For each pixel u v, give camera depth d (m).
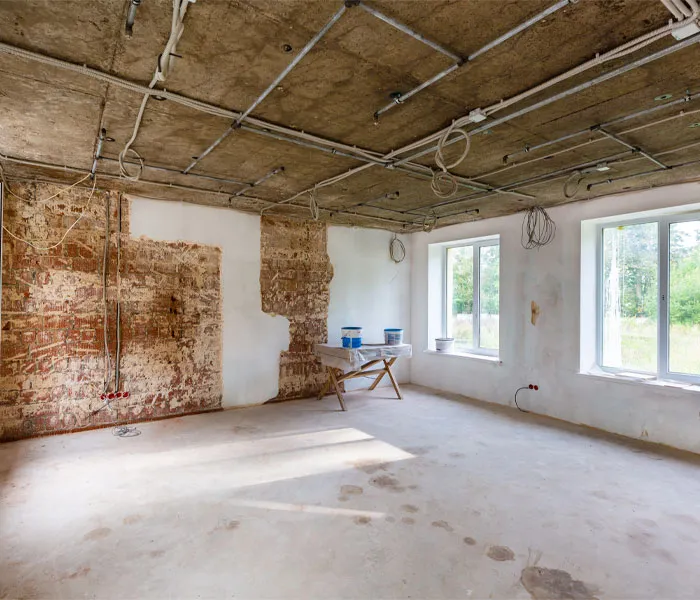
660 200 3.78
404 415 4.59
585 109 2.37
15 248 3.74
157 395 4.40
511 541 2.21
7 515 2.44
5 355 3.71
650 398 3.78
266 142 2.85
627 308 4.21
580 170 3.38
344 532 2.28
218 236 4.75
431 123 2.56
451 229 5.76
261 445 3.64
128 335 4.25
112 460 3.29
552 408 4.54
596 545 2.18
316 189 3.99
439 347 5.87
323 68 1.97
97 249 4.09
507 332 5.02
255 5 1.54
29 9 1.57
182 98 2.23
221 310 4.78
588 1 1.51
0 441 3.68
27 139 2.84
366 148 2.95
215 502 2.61
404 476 3.01
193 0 1.44
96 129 2.66
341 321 5.71
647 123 2.53
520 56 1.86
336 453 3.46
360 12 1.57
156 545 2.15
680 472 3.10
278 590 1.83
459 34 1.72
